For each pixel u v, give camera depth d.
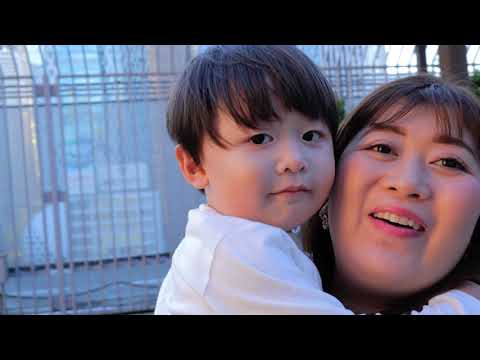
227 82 1.11
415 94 1.17
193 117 1.16
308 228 1.43
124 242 5.50
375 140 1.15
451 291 1.13
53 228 5.38
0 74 5.08
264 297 1.00
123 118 5.47
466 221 1.10
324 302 1.00
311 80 1.15
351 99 5.35
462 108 1.14
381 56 5.53
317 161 1.12
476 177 1.12
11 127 5.40
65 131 5.43
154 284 5.18
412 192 1.08
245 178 1.08
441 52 4.03
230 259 1.02
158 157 5.52
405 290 1.15
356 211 1.16
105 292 5.23
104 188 5.50
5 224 5.37
